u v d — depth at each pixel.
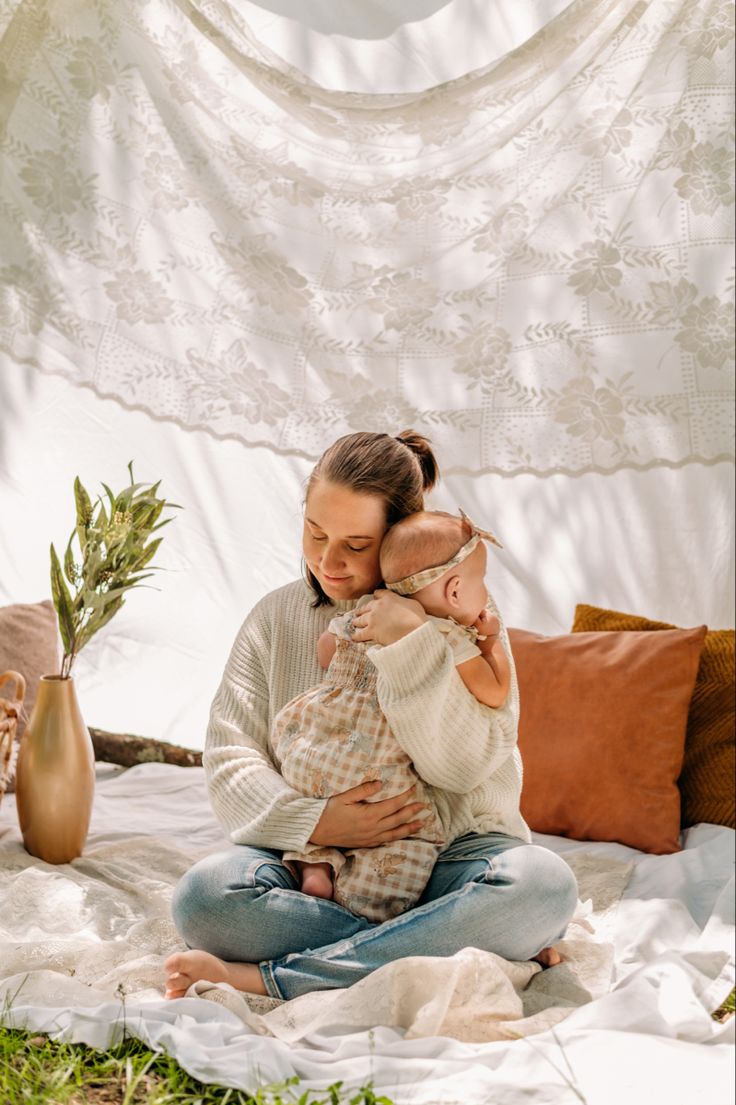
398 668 2.22
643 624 3.26
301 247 3.45
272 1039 1.97
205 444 3.60
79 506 2.85
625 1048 1.94
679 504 3.29
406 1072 1.87
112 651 3.73
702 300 3.15
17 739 3.30
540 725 3.11
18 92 3.41
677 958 2.27
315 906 2.22
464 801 2.39
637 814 2.97
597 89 3.18
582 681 3.10
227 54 3.35
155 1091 1.83
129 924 2.54
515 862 2.25
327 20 3.30
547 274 3.29
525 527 3.44
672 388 3.21
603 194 3.21
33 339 3.49
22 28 3.38
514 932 2.20
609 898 2.65
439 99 3.26
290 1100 1.80
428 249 3.38
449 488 3.48
